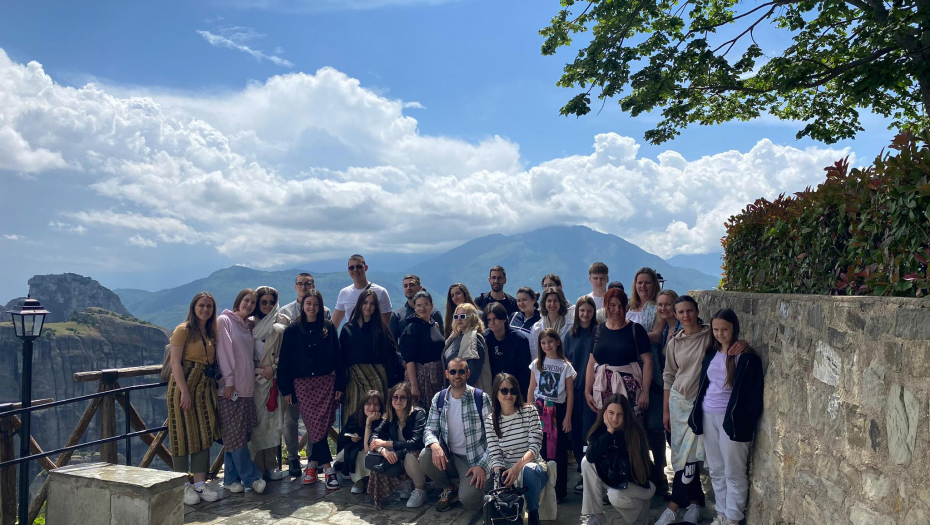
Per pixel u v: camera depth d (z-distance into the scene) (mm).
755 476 4109
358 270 7188
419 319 6465
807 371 3289
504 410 5168
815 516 3139
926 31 6801
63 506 4422
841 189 3531
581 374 5711
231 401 5777
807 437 3266
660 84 8250
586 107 8734
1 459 4957
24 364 4969
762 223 5590
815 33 9125
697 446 4746
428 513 5375
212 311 5668
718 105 10641
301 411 6152
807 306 3312
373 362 6289
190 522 5168
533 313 6812
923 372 2174
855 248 3320
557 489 5562
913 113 9484
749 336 4441
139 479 4227
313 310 6086
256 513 5383
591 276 6852
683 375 4859
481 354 5934
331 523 5148
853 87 7715
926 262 2449
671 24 8609
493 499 4699
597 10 8641
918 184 2525
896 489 2357
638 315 6008
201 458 5711
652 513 5168
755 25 8328
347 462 6016
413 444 5461
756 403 4062
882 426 2471
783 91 8273
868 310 2607
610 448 4805
